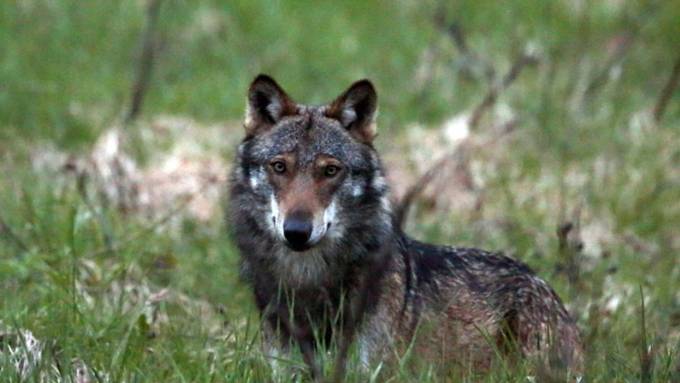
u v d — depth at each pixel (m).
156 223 14.13
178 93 20.02
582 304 12.24
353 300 10.14
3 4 22.98
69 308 11.24
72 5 23.47
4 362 9.95
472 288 10.91
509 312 10.96
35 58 21.16
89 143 17.81
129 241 13.45
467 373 10.55
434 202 15.92
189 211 15.52
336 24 23.50
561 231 12.05
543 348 10.59
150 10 19.81
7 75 19.98
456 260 11.03
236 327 10.98
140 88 18.31
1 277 12.45
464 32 22.48
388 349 10.17
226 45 22.42
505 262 11.22
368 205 10.27
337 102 10.43
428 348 10.57
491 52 21.92
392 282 10.27
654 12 22.17
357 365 9.90
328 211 10.05
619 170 17.25
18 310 11.25
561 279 13.00
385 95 20.14
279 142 10.24
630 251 14.91
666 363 10.19
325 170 10.14
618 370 10.23
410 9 24.17
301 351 10.09
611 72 20.14
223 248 13.89
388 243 10.32
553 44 21.89
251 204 10.34
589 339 10.16
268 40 22.80
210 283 13.03
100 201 14.62
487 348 10.85
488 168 17.34
